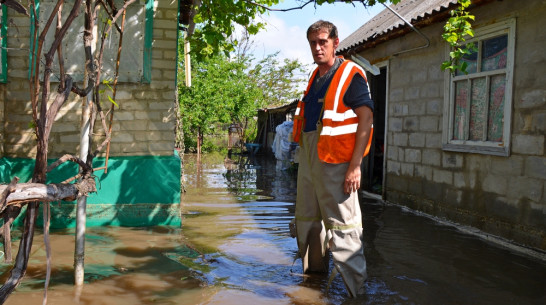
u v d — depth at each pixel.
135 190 6.29
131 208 6.29
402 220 7.20
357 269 3.86
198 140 22.30
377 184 10.63
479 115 6.68
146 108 6.38
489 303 3.77
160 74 6.38
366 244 5.61
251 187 11.12
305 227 4.29
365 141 3.80
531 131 5.60
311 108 4.16
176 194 6.41
